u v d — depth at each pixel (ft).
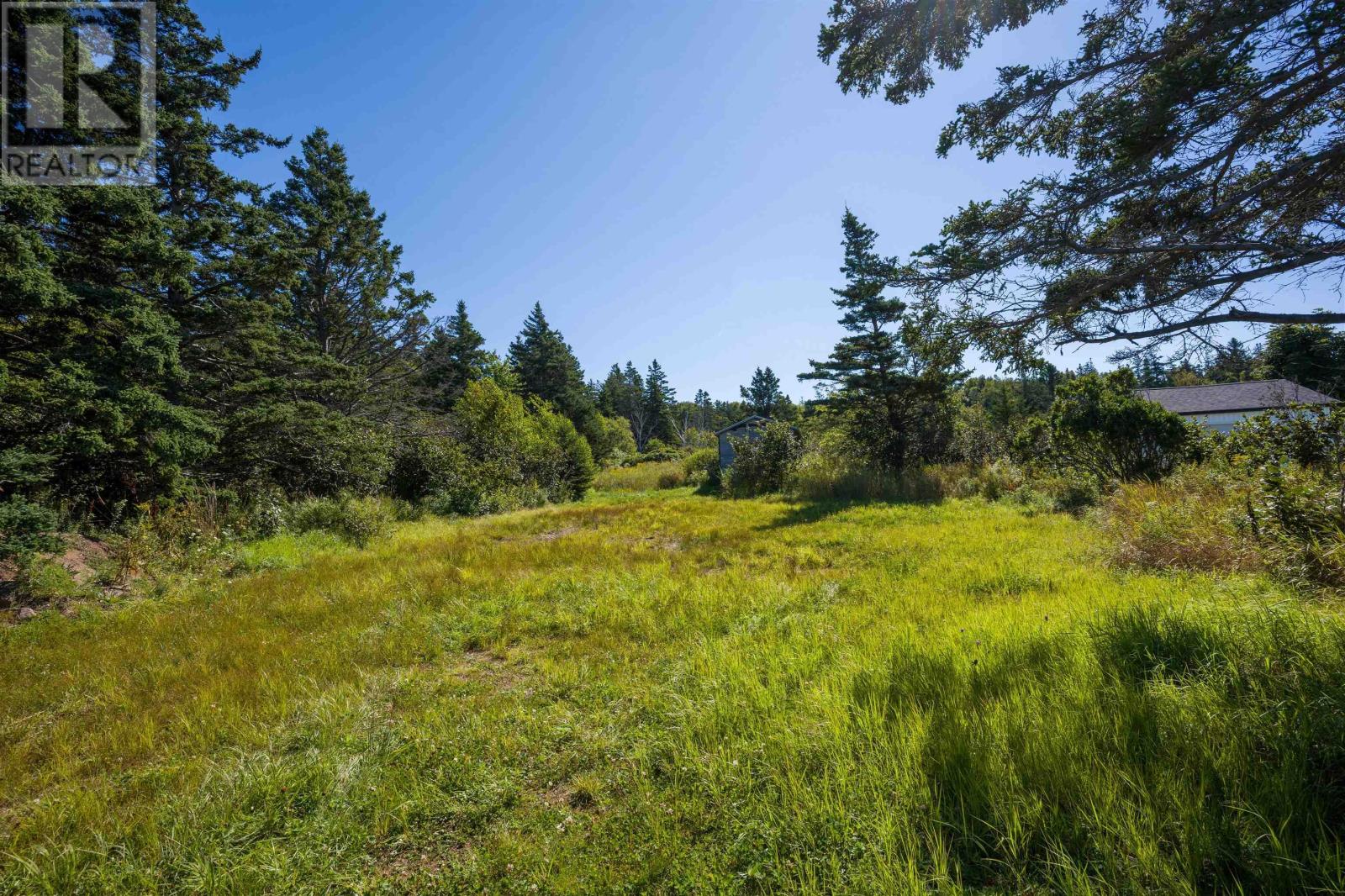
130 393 28.25
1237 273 11.59
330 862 7.65
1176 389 78.13
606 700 12.39
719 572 25.55
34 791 10.11
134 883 7.41
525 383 151.43
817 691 10.89
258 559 30.42
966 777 7.50
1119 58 12.58
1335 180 11.24
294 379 54.03
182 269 33.24
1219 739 7.53
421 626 18.49
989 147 14.85
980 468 52.90
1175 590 14.73
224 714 12.45
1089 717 8.47
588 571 26.27
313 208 69.51
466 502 57.72
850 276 63.57
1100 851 6.08
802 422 73.31
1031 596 16.14
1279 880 5.45
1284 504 15.67
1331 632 9.30
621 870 7.00
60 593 22.68
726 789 8.37
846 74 16.08
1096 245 13.50
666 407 228.02
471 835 8.24
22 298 24.06
